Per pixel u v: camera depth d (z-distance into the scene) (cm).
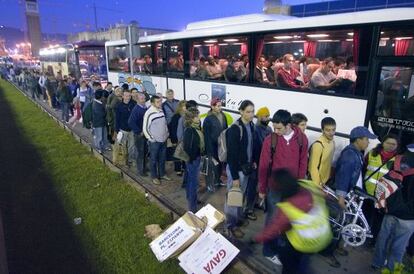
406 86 455
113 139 827
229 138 439
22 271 416
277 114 414
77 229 511
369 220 477
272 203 347
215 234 409
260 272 415
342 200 429
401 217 368
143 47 1154
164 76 1038
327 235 322
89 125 970
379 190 387
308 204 316
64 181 709
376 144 478
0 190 673
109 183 695
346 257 452
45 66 2984
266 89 669
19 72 3088
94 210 571
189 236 411
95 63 2091
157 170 714
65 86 1345
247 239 491
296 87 611
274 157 426
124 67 1344
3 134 1209
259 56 681
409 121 454
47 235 497
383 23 470
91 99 952
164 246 418
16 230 513
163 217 541
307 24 576
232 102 764
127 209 573
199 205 602
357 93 509
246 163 460
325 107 558
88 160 860
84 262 432
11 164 843
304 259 340
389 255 399
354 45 509
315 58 572
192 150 514
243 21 755
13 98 2272
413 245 430
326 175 464
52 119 1473
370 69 489
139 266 421
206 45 834
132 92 777
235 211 475
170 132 702
